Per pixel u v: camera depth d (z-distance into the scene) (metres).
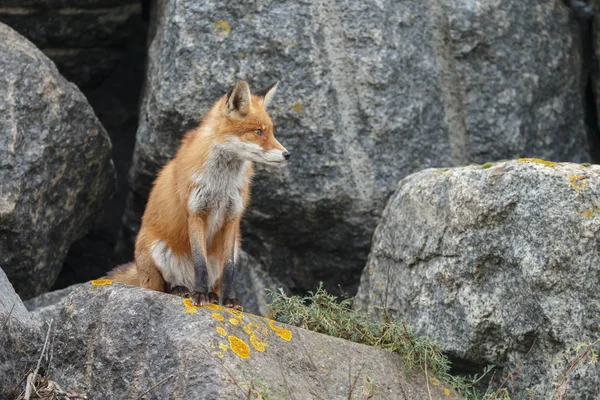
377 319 14.01
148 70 18.39
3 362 11.97
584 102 19.33
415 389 11.94
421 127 17.39
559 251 12.09
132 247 19.27
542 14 18.66
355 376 11.32
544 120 18.27
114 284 11.77
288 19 17.02
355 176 16.91
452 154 17.62
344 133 16.97
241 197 13.24
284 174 16.72
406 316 13.80
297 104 16.72
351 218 17.03
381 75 17.14
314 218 17.09
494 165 13.45
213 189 12.87
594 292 11.93
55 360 11.55
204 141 13.01
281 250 17.81
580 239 12.03
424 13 17.84
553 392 11.85
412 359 12.30
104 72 20.62
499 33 17.98
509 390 12.42
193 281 13.45
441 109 17.70
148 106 17.33
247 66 16.75
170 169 13.61
